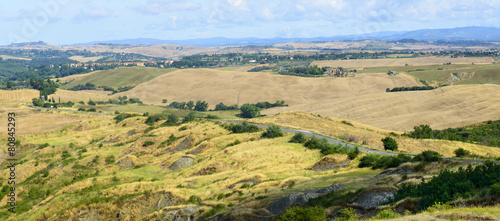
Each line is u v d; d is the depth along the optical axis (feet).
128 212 171.94
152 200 174.91
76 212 178.70
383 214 86.07
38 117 524.11
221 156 251.19
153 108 641.40
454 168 129.49
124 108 630.74
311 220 100.22
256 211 128.06
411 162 148.66
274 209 127.13
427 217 72.54
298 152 227.20
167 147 312.71
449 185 94.02
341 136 291.79
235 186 177.47
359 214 101.30
